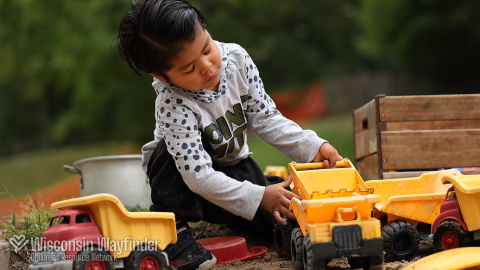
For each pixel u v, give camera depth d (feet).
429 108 7.49
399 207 5.29
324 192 4.70
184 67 4.90
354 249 4.20
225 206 5.39
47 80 40.83
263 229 6.53
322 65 58.03
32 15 34.81
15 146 73.26
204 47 4.89
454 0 37.11
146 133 41.78
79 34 34.73
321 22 55.72
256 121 6.31
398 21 39.22
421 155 7.38
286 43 54.03
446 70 49.67
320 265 4.20
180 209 5.44
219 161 6.23
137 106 40.42
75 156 45.06
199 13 5.03
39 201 8.95
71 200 4.36
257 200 5.31
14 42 36.04
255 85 6.20
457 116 7.48
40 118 73.00
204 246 5.68
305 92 57.16
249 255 5.78
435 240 5.06
